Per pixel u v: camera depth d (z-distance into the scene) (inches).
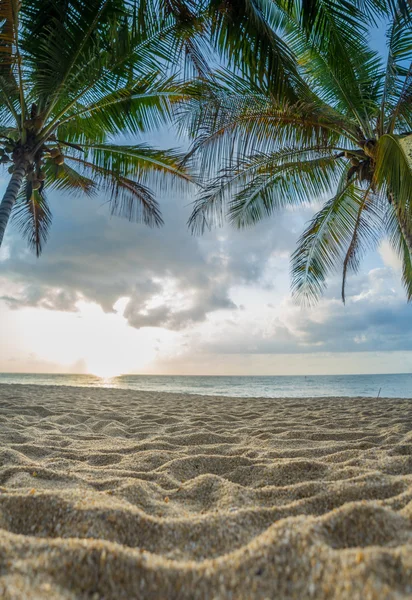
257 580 33.5
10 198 179.5
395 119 198.4
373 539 40.7
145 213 286.8
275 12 204.8
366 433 133.6
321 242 283.0
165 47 189.3
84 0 165.5
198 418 192.5
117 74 194.2
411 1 147.4
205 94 194.5
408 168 148.5
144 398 346.6
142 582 34.1
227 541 45.4
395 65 201.0
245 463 93.0
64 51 172.4
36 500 52.8
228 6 158.4
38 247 324.2
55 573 33.6
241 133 207.2
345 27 185.5
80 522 47.6
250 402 312.0
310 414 213.5
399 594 28.9
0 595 28.9
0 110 210.2
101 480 74.0
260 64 158.4
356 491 60.6
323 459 96.3
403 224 192.2
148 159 249.6
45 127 197.0
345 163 265.6
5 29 158.2
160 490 70.1
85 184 300.8
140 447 114.0
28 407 208.8
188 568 35.8
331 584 31.2
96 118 222.1
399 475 74.3
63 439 128.2
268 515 52.8
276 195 260.2
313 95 195.5
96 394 379.9
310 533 39.0
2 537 38.1
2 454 93.0
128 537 45.7
